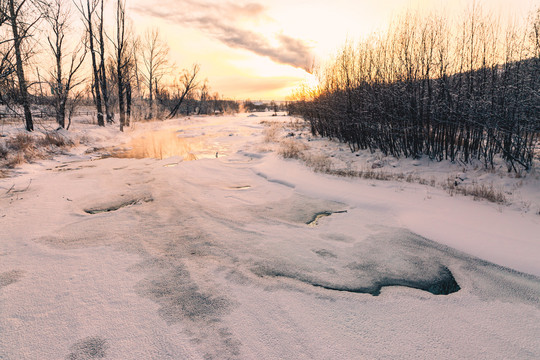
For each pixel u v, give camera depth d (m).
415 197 6.98
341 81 14.71
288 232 5.44
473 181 7.79
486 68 8.91
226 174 10.25
